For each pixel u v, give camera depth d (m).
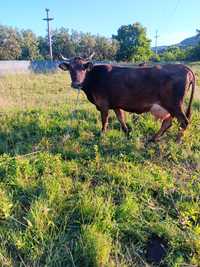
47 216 2.14
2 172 2.67
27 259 1.88
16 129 3.67
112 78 3.37
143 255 2.00
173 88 3.22
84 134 3.54
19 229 2.06
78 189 2.51
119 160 2.98
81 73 3.39
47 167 2.74
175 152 3.17
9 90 6.92
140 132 3.65
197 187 2.61
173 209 2.37
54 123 3.76
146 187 2.55
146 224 2.19
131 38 31.48
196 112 4.19
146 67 3.31
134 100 3.36
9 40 24.27
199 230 2.14
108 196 2.42
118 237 2.07
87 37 27.48
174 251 2.02
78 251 1.93
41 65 16.20
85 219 2.17
